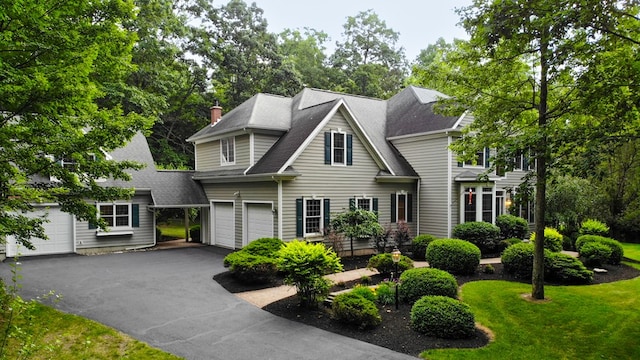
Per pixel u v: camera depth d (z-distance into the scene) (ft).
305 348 25.16
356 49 159.12
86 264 50.29
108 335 26.86
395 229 64.08
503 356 24.43
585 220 71.15
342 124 58.23
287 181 52.31
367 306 29.14
